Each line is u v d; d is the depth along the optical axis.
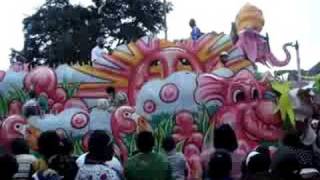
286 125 16.02
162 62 19.12
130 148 17.06
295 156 7.62
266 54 20.42
